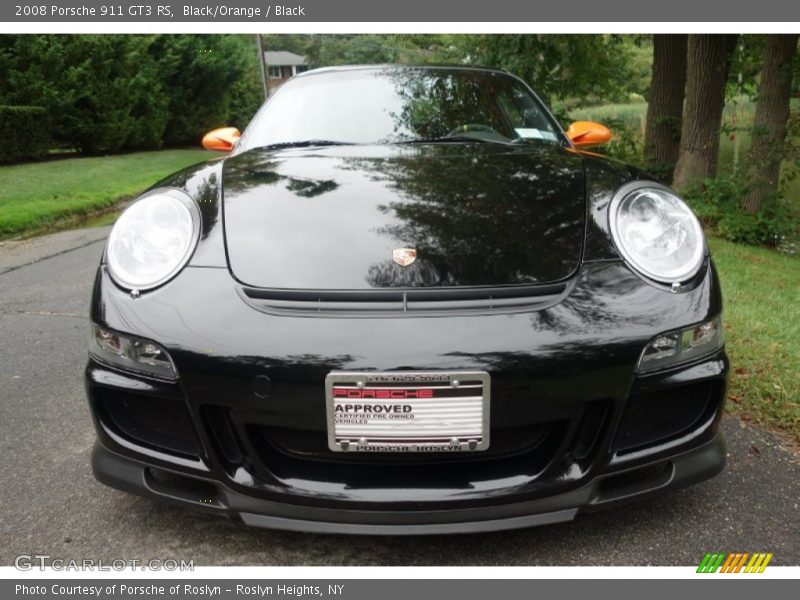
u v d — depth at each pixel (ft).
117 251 5.38
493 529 4.92
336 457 5.03
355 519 4.87
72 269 18.19
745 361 9.27
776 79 26.25
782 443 7.36
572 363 4.70
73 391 9.07
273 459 5.08
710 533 5.66
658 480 5.27
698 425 5.29
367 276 4.93
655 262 5.20
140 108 69.15
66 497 6.38
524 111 8.91
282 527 5.02
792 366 9.07
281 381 4.69
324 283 4.91
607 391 4.81
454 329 4.67
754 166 26.00
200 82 77.87
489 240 5.25
